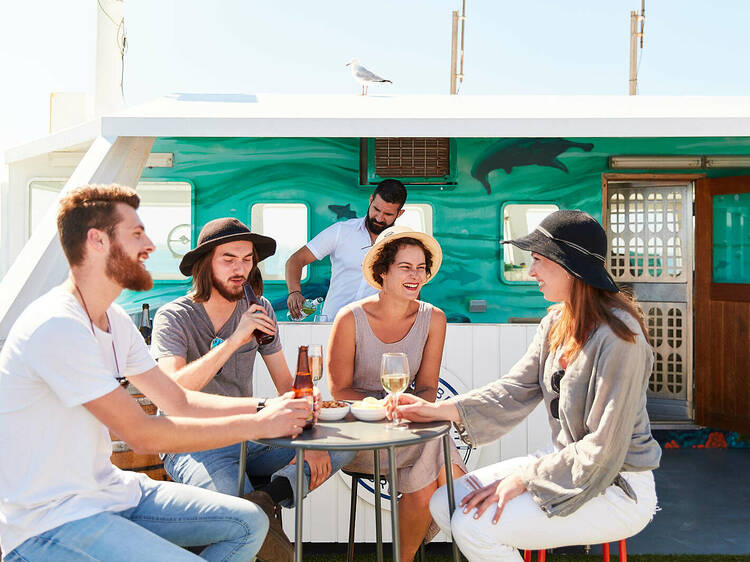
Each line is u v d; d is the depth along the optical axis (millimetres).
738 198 6086
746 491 4555
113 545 1688
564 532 2023
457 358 3408
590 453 1951
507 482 2059
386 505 3258
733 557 3330
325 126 4633
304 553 3369
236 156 5715
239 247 2590
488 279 5812
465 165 5789
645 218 6504
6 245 6012
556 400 2252
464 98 6789
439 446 2592
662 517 4000
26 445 1711
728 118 4656
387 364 2129
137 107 5234
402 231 2586
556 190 5844
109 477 1913
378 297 2781
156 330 2561
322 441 1903
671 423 6258
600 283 2045
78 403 1703
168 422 1835
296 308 5223
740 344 5848
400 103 6027
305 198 5734
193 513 1963
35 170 6074
